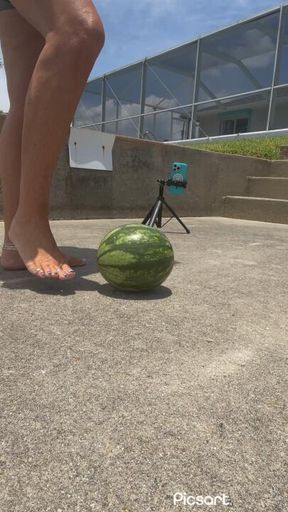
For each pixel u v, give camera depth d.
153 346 1.77
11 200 2.80
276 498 1.02
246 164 8.30
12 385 1.42
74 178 5.75
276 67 12.13
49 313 2.07
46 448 1.14
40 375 1.49
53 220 5.61
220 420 1.29
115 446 1.16
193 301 2.39
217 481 1.06
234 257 3.72
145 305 2.27
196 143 13.56
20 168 2.77
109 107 17.36
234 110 14.35
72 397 1.37
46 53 2.29
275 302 2.47
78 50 2.26
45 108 2.32
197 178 7.46
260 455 1.16
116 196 6.29
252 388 1.48
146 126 15.80
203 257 3.65
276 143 9.88
